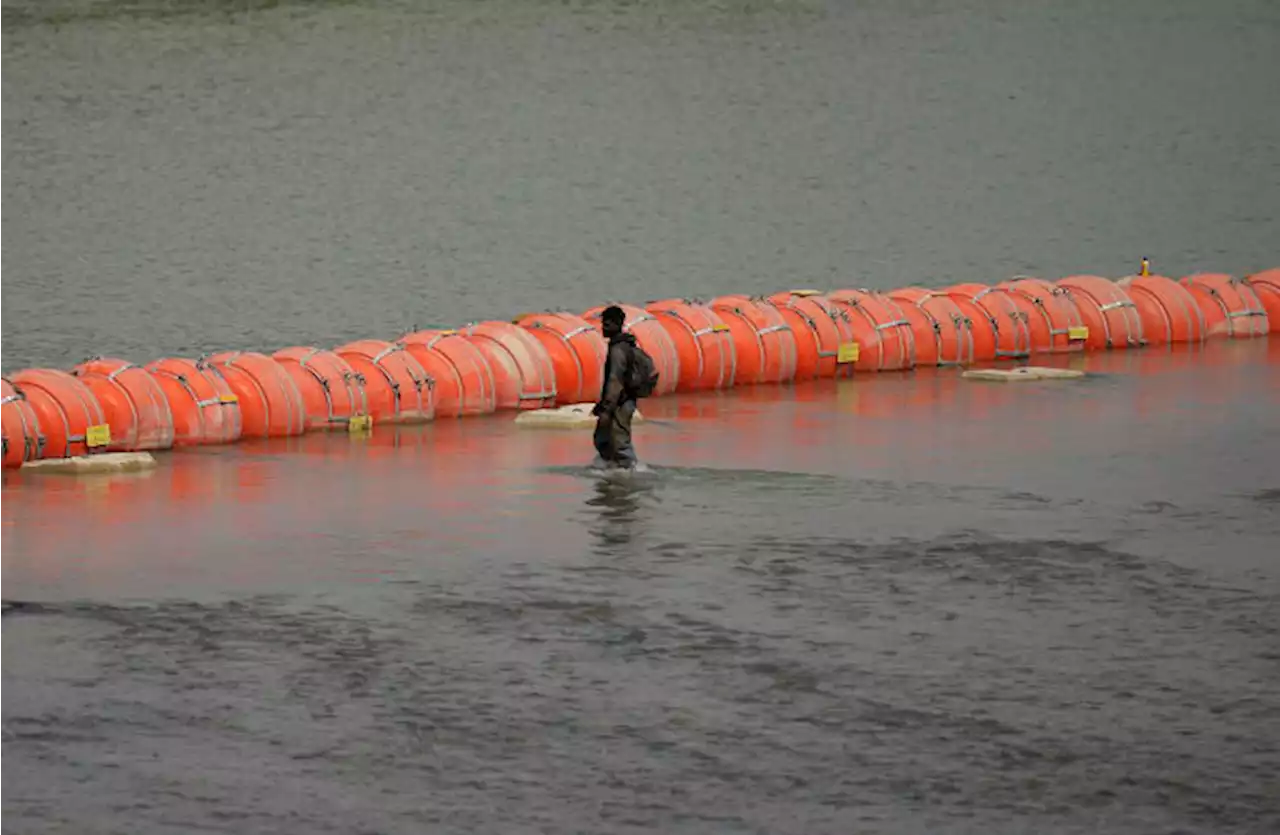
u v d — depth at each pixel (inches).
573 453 3164.4
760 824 1676.9
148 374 3213.6
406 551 2513.5
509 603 2285.9
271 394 3294.8
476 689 1991.9
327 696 1969.7
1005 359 4234.7
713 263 6520.7
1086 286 4495.6
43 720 1899.6
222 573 2402.8
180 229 6830.7
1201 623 2225.6
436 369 3506.4
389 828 1667.1
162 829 1663.4
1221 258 6727.4
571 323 3698.3
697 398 3722.9
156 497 2815.0
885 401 3698.3
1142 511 2768.2
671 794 1737.2
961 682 2016.5
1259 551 2544.3
